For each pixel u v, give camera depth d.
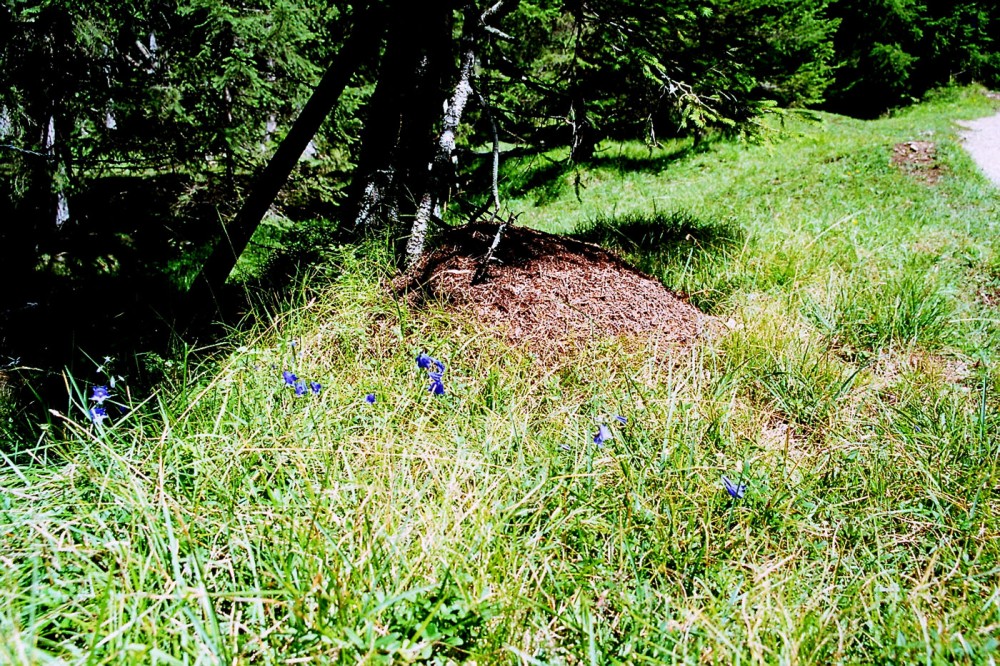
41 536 2.05
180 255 8.47
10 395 4.17
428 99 4.86
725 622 1.95
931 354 4.06
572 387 3.43
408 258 4.50
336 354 3.56
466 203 4.98
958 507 2.54
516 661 1.80
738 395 3.52
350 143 8.77
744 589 2.17
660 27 5.07
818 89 6.82
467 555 2.06
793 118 5.64
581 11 5.20
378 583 1.93
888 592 2.12
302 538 2.02
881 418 3.29
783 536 2.41
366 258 4.38
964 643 1.82
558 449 2.80
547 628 1.92
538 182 11.48
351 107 8.45
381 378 3.23
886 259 5.46
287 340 3.43
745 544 2.34
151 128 8.09
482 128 6.15
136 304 5.96
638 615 1.97
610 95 5.62
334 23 5.90
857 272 5.08
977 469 2.73
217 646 1.64
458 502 2.34
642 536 2.36
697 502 2.49
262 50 8.59
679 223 7.04
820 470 2.80
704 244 6.11
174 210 9.10
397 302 3.95
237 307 4.55
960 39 21.34
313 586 1.81
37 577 1.84
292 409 2.89
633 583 2.15
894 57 19.56
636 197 10.42
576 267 4.62
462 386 3.24
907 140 11.07
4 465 2.83
